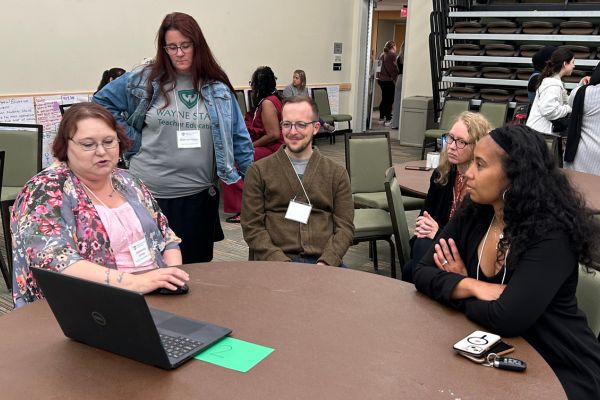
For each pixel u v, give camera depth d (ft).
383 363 3.86
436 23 25.36
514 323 4.30
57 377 3.62
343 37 30.30
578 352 4.40
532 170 4.44
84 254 5.36
